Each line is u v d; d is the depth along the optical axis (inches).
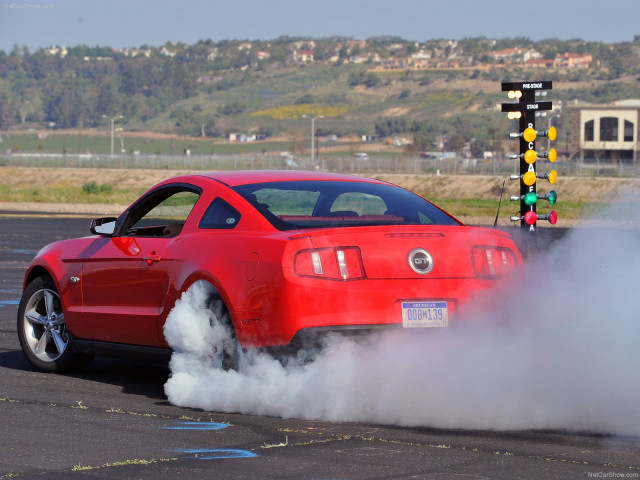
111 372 533.0
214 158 7509.8
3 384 494.6
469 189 5531.5
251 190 454.6
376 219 446.3
